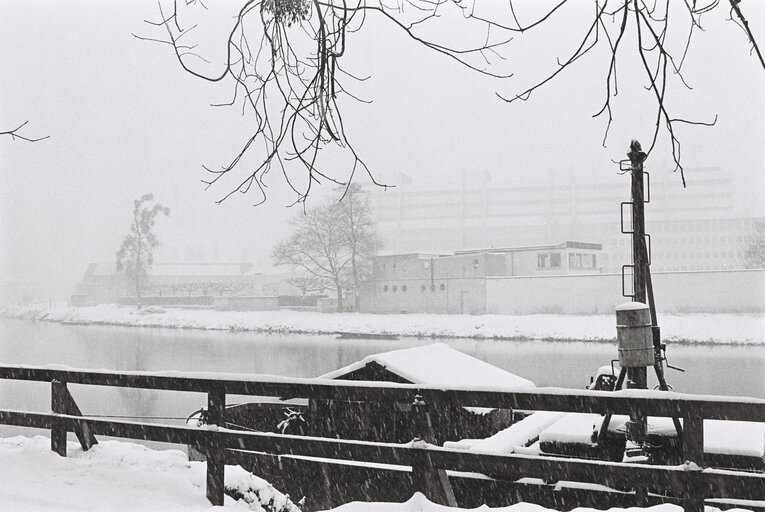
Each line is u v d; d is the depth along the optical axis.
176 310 88.25
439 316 64.06
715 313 53.28
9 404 28.95
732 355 42.50
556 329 54.56
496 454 4.98
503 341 54.38
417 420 5.19
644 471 4.67
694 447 4.59
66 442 6.65
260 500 6.38
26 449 6.70
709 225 112.56
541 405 4.86
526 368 38.28
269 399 17.52
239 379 5.73
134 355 48.59
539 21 3.87
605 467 4.72
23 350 52.53
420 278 68.00
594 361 40.78
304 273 90.94
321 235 77.62
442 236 132.50
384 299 70.88
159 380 6.00
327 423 9.47
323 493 6.79
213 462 5.77
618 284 56.81
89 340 61.44
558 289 58.91
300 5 4.47
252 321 73.44
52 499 5.57
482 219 132.38
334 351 49.50
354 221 75.00
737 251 108.31
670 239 114.19
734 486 4.46
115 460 6.62
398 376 9.10
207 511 5.43
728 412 4.43
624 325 8.05
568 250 63.31
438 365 9.82
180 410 26.89
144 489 5.91
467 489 7.88
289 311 78.12
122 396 31.03
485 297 62.53
